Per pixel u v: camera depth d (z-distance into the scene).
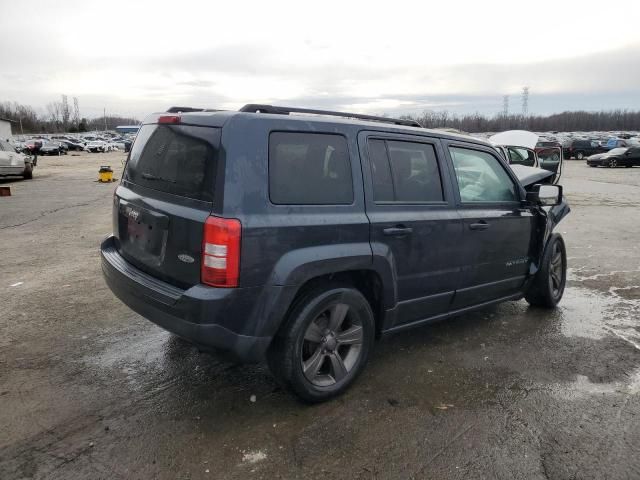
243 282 2.79
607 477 2.59
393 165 3.56
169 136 3.29
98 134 111.69
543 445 2.86
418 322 3.89
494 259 4.31
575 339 4.42
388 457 2.73
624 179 23.72
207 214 2.79
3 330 4.39
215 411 3.16
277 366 3.07
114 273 3.42
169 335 4.33
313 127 3.14
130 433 2.90
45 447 2.76
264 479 2.54
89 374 3.62
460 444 2.86
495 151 4.46
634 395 3.44
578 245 8.47
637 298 5.61
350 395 3.39
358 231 3.23
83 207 12.49
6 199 14.10
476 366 3.86
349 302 3.27
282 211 2.92
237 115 2.90
